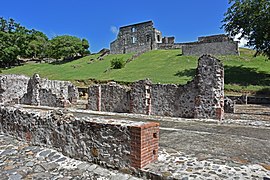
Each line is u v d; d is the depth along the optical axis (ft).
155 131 19.76
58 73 162.61
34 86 73.31
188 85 48.52
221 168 18.19
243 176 16.74
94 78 129.59
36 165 21.50
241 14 118.83
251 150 23.54
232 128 34.88
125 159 19.01
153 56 176.65
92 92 62.08
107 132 20.11
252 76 112.16
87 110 59.00
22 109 29.32
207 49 157.48
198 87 45.96
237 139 28.02
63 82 94.89
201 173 17.17
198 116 45.73
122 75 130.52
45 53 250.98
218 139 27.94
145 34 215.31
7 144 27.14
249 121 41.04
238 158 20.89
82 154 22.02
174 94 50.29
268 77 109.60
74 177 19.11
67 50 228.43
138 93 53.98
